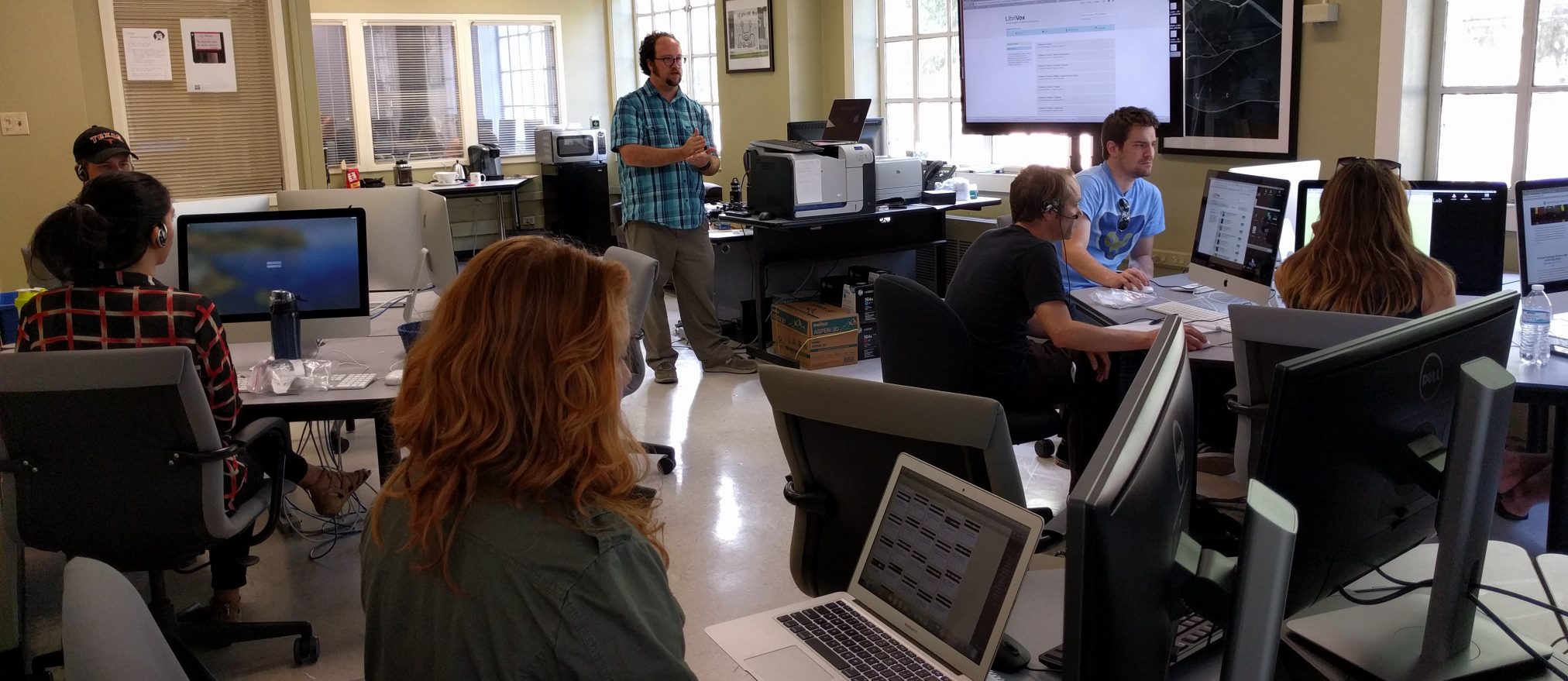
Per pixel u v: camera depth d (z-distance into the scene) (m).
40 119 4.91
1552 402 2.39
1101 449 0.88
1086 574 0.80
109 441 2.27
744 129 7.46
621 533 1.00
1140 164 3.84
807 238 5.52
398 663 1.03
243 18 5.31
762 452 4.12
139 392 2.22
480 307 1.01
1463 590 1.25
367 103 8.91
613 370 1.04
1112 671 0.84
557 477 0.98
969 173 6.29
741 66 7.32
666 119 4.93
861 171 5.29
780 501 3.62
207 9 5.21
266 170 5.50
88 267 2.34
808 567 1.97
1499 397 1.15
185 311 2.37
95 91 5.02
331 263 3.09
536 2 9.34
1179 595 0.98
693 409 4.70
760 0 7.01
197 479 2.34
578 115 9.69
